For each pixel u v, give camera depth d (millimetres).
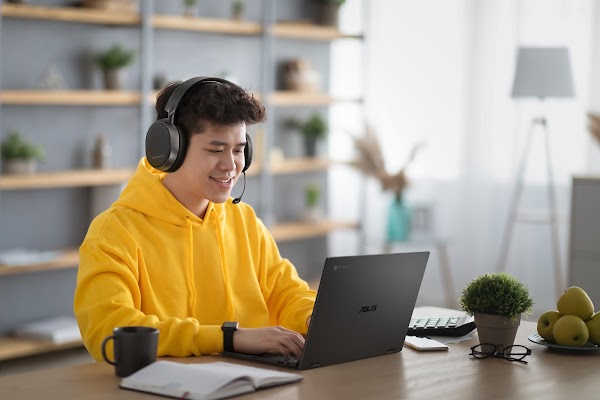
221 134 2377
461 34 6973
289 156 6602
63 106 5242
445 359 2240
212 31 5938
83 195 5375
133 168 5605
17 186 4797
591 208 5148
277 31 6121
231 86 2426
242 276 2645
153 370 1940
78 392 1882
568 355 2293
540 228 6695
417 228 6566
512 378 2064
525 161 6664
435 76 7117
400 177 6500
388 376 2062
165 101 2465
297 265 6719
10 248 5066
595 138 5844
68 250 5199
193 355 2211
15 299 5117
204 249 2557
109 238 2393
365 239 6762
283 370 2096
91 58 5328
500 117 6820
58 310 5332
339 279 2109
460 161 7004
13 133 4934
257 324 2631
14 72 4996
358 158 6586
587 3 6398
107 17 5164
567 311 2344
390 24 7270
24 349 4793
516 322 2270
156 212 2484
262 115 2447
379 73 7328
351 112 7457
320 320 2104
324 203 7008
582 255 5195
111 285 2287
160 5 5699
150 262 2447
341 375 2062
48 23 5117
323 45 6820
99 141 5297
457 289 7051
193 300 2500
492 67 6828
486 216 6906
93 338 2240
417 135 7207
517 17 6656
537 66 5734
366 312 2205
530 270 6746
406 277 2287
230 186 2428
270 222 6215
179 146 2389
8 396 1849
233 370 1942
